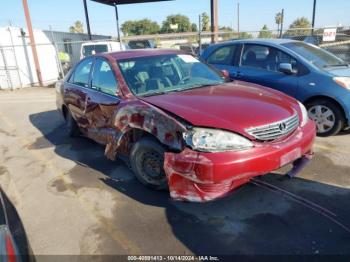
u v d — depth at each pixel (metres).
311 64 5.23
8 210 2.99
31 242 3.02
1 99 12.06
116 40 15.27
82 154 5.18
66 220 3.33
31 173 4.59
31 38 14.78
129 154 3.90
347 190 3.50
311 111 5.23
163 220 3.20
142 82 4.02
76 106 5.06
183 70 4.49
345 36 12.75
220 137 2.87
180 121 3.06
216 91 3.80
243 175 2.89
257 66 5.87
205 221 3.13
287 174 3.50
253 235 2.88
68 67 18.14
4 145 6.05
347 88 4.83
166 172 3.08
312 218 3.05
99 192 3.85
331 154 4.47
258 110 3.20
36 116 8.41
